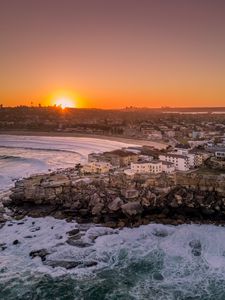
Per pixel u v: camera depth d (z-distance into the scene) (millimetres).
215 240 75938
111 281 60625
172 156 131875
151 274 62688
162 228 83062
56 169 153875
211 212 90312
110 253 70500
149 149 177750
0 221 88062
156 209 93500
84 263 66375
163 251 71250
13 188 108375
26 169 155625
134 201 92750
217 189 94812
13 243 75000
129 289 58281
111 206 90812
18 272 63406
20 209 97688
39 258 68375
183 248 72500
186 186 98875
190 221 87875
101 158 147000
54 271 63719
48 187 100250
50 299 55906
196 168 122000
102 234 79812
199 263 66312
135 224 85188
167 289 58031
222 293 56500
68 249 72000
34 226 85125
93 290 58125
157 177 103250
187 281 60281
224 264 65750
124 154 149250
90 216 91125
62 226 85000
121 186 100188
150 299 55406
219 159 127500
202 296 55844
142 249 72250
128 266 65500
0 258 68500
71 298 56125
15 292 57531
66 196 99875
